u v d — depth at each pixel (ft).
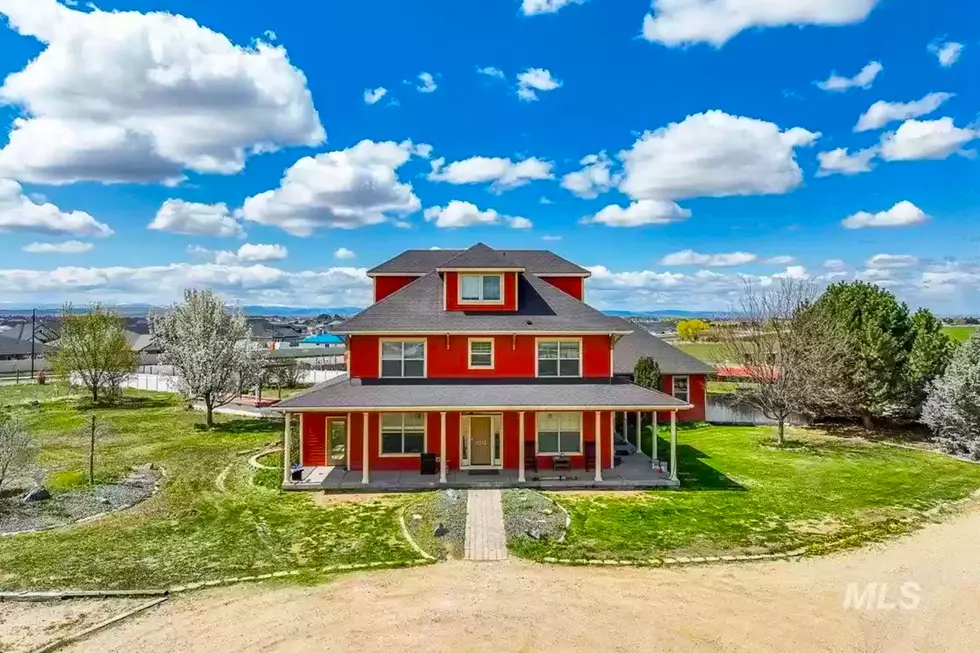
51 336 201.77
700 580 44.45
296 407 67.62
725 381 154.61
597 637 36.27
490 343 77.77
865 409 101.55
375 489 66.80
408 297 82.07
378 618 38.55
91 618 38.45
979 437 84.58
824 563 47.52
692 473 74.74
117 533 53.47
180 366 111.55
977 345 89.25
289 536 52.90
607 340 78.64
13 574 44.60
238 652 34.53
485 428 75.56
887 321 101.86
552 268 95.25
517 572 45.73
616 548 50.19
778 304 100.63
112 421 117.50
